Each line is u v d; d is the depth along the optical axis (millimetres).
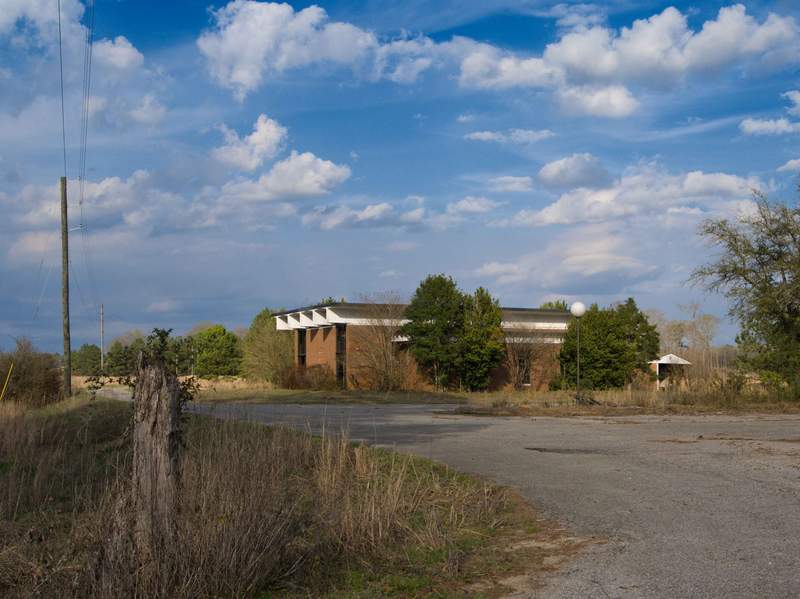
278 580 6184
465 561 6676
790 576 5902
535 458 12945
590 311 47719
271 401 33344
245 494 6824
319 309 48906
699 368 44312
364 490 9625
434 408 28031
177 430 6312
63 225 31828
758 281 30422
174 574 5605
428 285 46031
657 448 14250
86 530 6578
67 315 31391
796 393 28141
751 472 11156
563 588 5824
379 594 5883
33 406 27719
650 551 6766
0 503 8453
